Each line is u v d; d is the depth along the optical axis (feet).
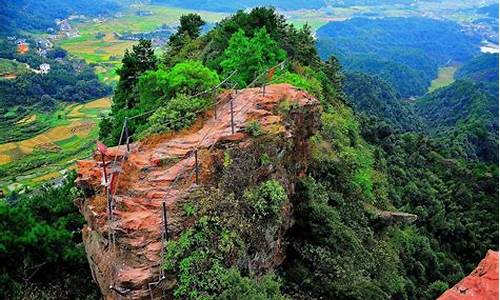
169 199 48.57
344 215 77.10
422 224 142.51
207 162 52.70
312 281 59.06
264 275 51.88
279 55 109.19
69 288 59.93
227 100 64.95
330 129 104.17
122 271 44.06
